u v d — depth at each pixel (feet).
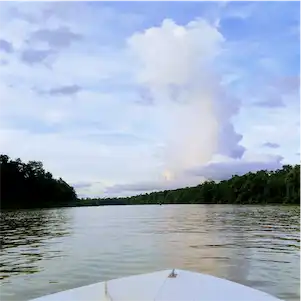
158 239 58.03
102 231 75.87
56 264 36.68
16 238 63.52
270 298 13.85
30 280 29.86
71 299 13.53
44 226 94.38
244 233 65.98
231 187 402.31
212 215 143.95
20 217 147.54
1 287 27.73
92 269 33.88
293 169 313.53
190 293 13.62
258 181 364.58
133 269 33.76
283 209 196.03
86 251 45.55
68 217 146.92
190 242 53.42
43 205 373.61
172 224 95.30
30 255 43.27
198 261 37.32
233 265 35.04
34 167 372.79
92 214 179.63
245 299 13.51
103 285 14.56
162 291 13.70
